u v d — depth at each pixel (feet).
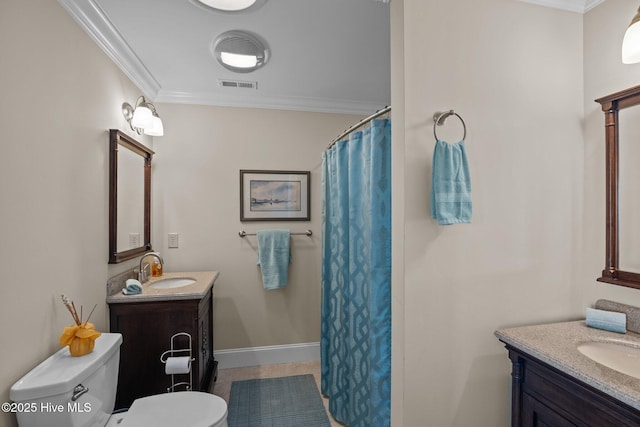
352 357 6.06
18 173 3.73
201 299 6.31
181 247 8.82
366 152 5.73
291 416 6.85
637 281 4.31
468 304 4.55
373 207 5.36
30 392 3.49
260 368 9.01
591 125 4.94
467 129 4.53
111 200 6.03
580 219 5.01
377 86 8.45
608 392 2.91
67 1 4.60
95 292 5.52
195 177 8.89
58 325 4.47
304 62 7.14
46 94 4.23
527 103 4.80
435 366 4.42
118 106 6.52
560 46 4.94
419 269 4.35
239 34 6.01
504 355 4.67
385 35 6.10
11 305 3.61
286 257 9.05
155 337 6.05
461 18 4.52
